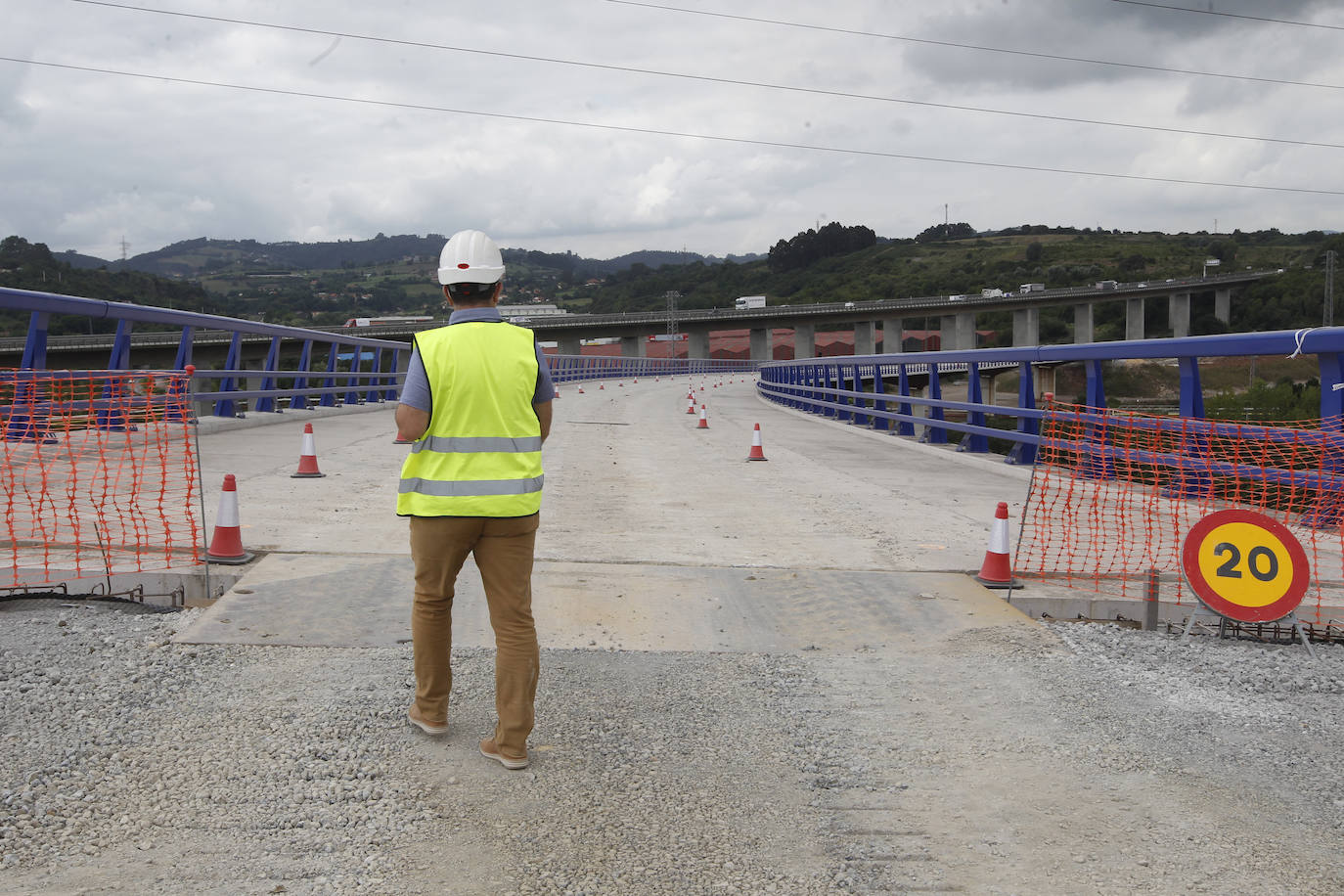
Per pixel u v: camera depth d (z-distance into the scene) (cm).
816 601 618
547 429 410
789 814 352
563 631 557
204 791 355
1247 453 876
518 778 375
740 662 516
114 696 436
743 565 698
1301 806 364
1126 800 367
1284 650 554
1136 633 583
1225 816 355
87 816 334
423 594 395
